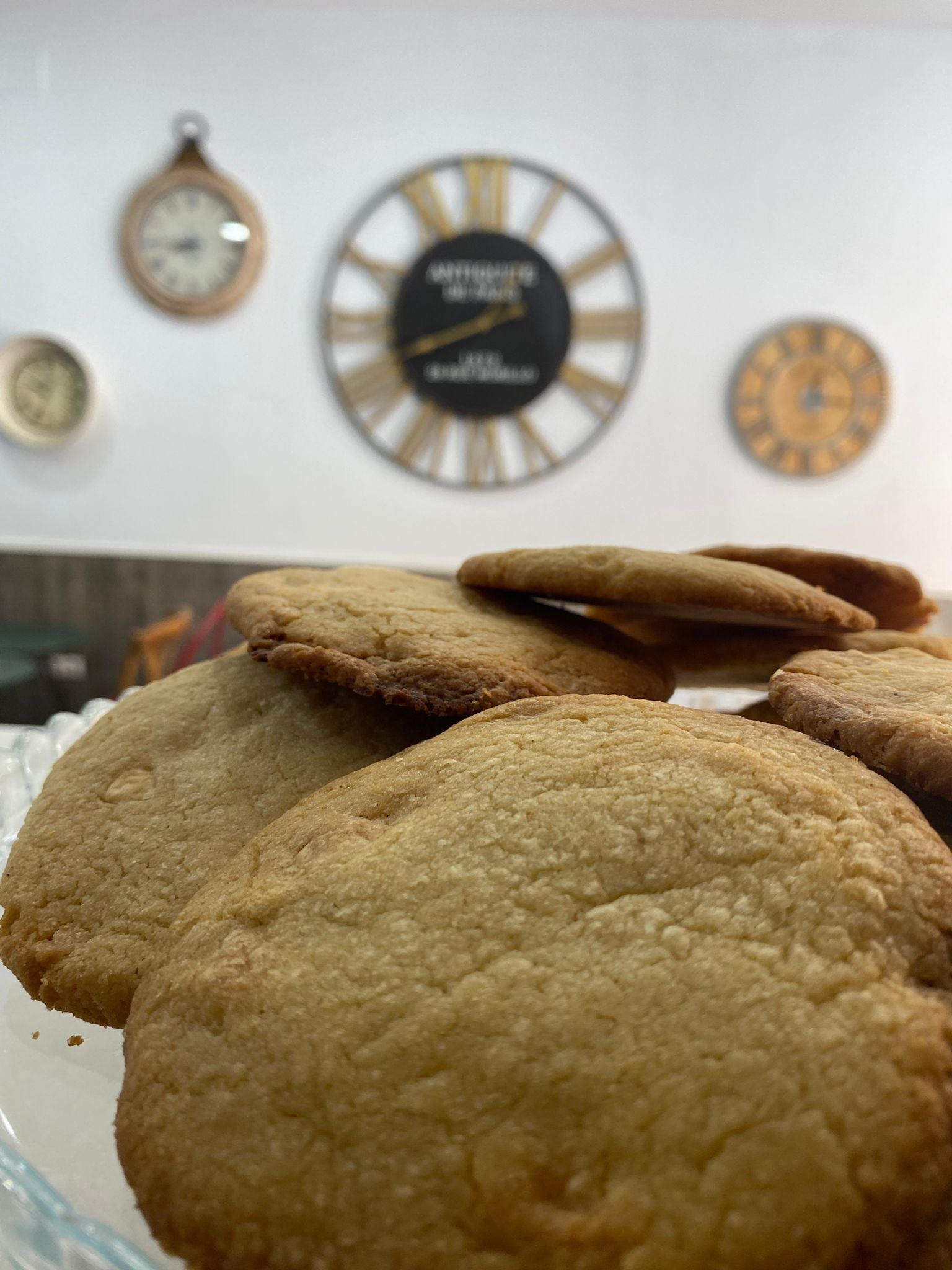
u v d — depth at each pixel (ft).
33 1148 1.31
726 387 6.92
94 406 6.83
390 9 6.41
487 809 1.35
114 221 6.67
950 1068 1.01
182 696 2.00
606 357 6.86
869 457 7.04
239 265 6.64
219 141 6.56
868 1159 0.94
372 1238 0.96
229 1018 1.17
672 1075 1.01
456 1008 1.11
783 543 7.16
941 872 1.21
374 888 1.27
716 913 1.16
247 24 6.43
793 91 6.53
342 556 7.19
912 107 6.55
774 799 1.29
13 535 7.14
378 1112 1.04
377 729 1.86
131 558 7.14
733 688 2.61
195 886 1.55
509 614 2.09
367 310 6.77
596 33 6.46
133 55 6.45
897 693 1.61
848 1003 1.05
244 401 6.94
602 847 1.25
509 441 6.99
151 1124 1.11
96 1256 1.02
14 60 6.41
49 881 1.61
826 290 6.81
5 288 6.73
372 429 6.95
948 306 6.84
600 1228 0.92
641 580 1.85
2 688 7.38
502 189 6.63
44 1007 1.64
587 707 1.59
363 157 6.61
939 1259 0.91
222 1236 1.00
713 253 6.75
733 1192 0.92
